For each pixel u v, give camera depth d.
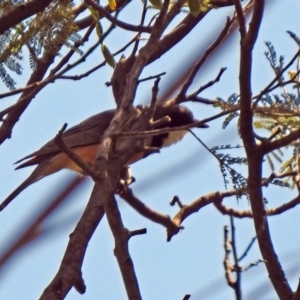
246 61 6.58
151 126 7.61
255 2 6.41
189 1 7.33
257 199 6.93
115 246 6.12
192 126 6.80
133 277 6.02
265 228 6.81
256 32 6.50
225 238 6.02
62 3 7.67
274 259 6.69
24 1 7.61
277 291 6.63
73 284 7.20
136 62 7.23
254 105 6.93
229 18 8.33
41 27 7.68
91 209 8.27
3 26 7.19
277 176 8.17
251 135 6.83
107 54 8.36
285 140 6.82
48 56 8.88
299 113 7.17
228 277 5.61
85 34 9.00
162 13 7.07
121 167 7.36
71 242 7.83
